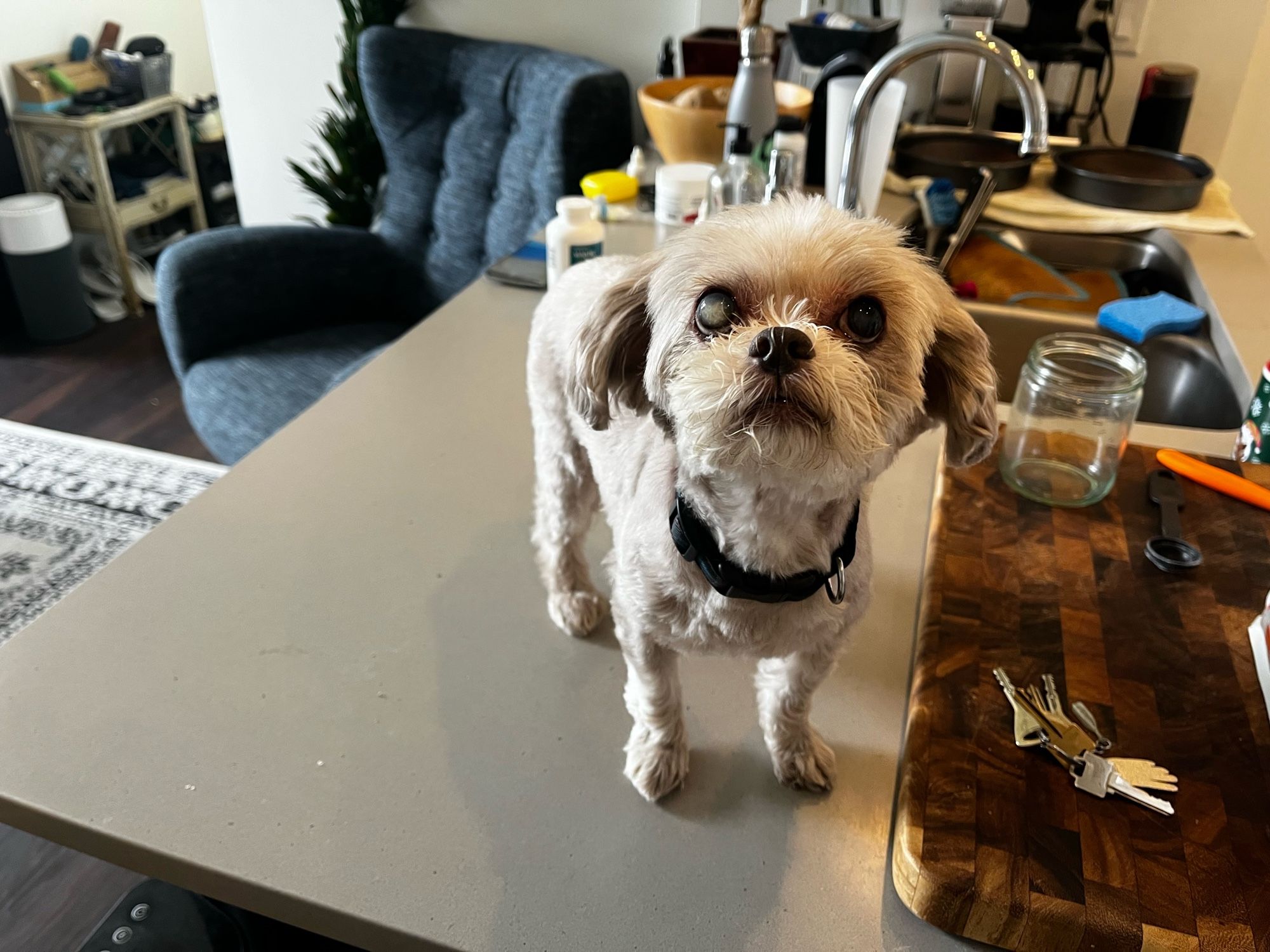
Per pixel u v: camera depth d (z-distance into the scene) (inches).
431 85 94.9
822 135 71.1
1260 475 42.0
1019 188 76.6
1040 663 32.4
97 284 149.5
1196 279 62.2
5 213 126.1
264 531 40.8
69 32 145.1
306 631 35.7
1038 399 41.5
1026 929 24.7
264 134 125.2
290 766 30.2
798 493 25.4
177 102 150.8
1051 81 78.8
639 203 75.5
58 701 32.0
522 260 67.9
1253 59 80.9
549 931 25.9
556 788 30.1
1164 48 79.4
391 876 27.1
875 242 25.2
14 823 29.2
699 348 25.1
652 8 94.0
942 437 47.9
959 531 38.9
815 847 28.5
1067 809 27.2
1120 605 35.1
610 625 37.3
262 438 79.4
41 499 101.7
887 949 25.6
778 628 27.9
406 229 98.7
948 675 31.8
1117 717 30.5
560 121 82.9
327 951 32.9
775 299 24.6
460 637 35.9
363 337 95.3
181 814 28.5
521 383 53.0
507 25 101.0
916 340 24.9
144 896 33.5
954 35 44.9
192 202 159.3
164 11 161.8
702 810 29.6
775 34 77.2
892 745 32.0
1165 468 42.9
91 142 134.8
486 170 93.2
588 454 37.3
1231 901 24.8
